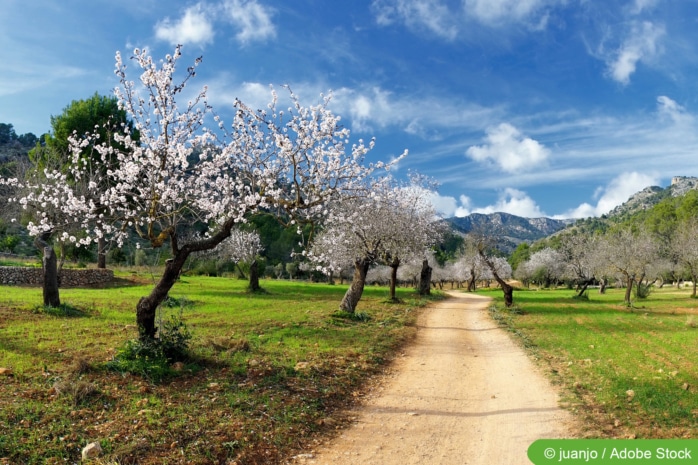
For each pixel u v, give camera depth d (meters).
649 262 46.22
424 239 37.66
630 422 9.34
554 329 24.16
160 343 12.11
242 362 12.86
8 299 21.34
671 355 16.75
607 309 35.97
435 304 40.53
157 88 12.15
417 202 38.03
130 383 10.18
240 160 14.31
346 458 7.74
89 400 8.91
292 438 8.41
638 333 22.64
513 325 25.94
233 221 13.69
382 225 28.80
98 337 14.86
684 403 10.53
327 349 16.19
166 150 12.17
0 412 7.78
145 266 51.50
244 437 8.03
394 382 13.23
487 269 75.19
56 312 18.62
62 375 10.24
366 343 18.16
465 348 19.16
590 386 12.28
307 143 14.27
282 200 14.30
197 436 7.83
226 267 64.44
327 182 15.37
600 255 44.28
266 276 76.00
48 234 19.83
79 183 19.14
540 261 87.38
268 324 20.56
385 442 8.49
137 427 7.89
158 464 6.83
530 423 9.47
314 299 35.28
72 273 33.12
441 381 13.41
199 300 29.61
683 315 31.62
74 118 34.72
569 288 85.19
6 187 30.02
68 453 6.81
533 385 12.76
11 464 6.29
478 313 33.75
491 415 10.12
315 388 11.41
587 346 18.69
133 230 16.22
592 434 8.71
